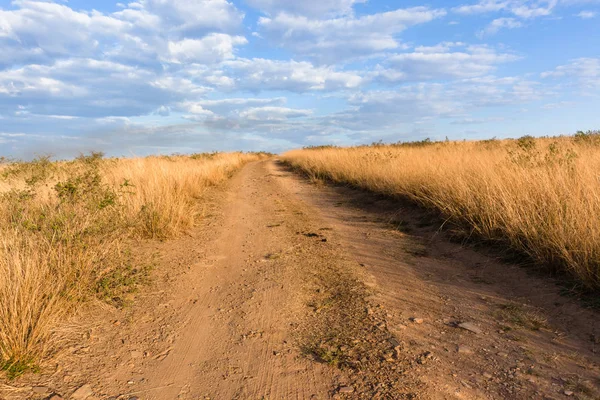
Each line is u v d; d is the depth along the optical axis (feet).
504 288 15.10
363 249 21.33
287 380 9.95
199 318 13.61
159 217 24.52
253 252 21.58
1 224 18.80
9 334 10.24
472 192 23.34
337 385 9.63
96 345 11.63
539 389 9.07
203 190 44.11
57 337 11.71
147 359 11.01
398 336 11.86
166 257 20.21
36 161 38.73
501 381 9.46
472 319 12.81
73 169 34.58
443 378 9.70
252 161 138.51
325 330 12.51
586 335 11.23
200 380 10.03
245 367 10.60
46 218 17.79
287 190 47.65
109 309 14.03
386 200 33.63
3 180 31.83
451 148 52.60
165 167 41.11
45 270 13.82
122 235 20.70
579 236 14.80
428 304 14.16
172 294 15.69
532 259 16.55
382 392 9.23
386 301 14.51
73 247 15.93
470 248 19.79
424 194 28.22
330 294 15.43
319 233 25.26
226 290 16.16
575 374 9.53
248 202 38.96
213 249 22.13
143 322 13.24
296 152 123.54
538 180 20.75
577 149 32.89
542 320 12.38
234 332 12.58
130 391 9.53
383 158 48.80
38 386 9.44
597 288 13.30
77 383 9.71
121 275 16.16
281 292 15.71
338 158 60.95
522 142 36.40
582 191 18.47
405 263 18.70
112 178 32.71
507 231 18.44
